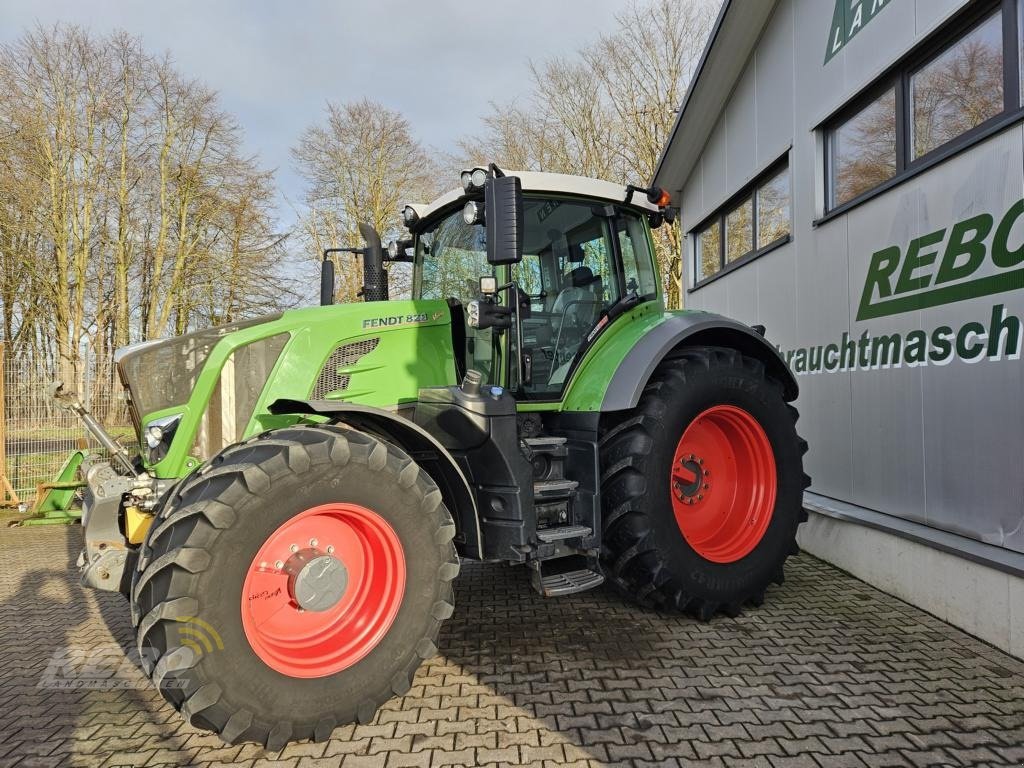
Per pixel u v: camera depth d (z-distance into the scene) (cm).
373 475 249
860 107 456
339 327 318
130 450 340
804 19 522
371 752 229
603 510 337
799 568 441
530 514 303
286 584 240
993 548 318
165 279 1958
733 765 216
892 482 397
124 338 1884
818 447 490
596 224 389
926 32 372
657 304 414
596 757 222
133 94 1898
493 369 339
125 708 270
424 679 285
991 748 224
